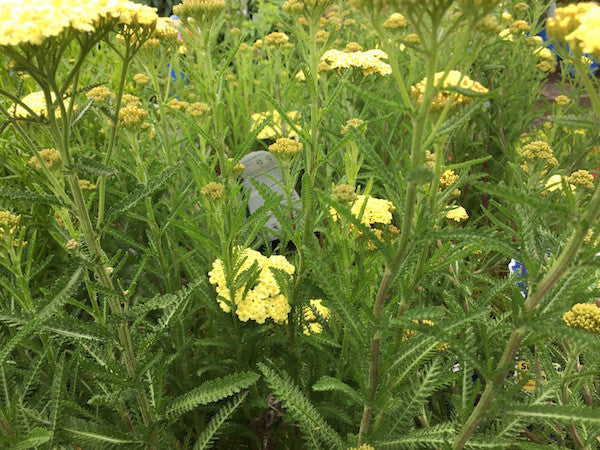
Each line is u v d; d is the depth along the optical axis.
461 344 0.20
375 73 0.43
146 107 0.52
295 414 0.28
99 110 0.36
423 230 0.21
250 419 0.38
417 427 0.36
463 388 0.28
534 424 0.34
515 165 0.38
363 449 0.25
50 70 0.19
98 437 0.28
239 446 0.41
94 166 0.20
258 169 0.65
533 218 0.30
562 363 0.33
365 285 0.27
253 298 0.35
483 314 0.21
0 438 0.25
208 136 0.35
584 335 0.16
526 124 0.69
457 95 0.23
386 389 0.24
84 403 0.38
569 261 0.17
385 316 0.26
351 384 0.35
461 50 0.17
